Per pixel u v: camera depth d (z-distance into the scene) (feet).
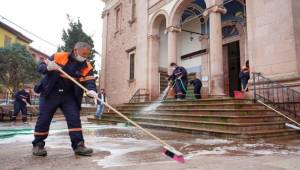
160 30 58.85
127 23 66.74
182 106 33.04
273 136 21.90
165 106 36.17
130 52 63.98
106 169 10.18
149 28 56.39
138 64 59.06
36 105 58.85
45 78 13.12
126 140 19.66
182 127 26.55
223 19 50.78
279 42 30.63
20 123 40.09
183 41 59.67
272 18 31.58
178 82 38.96
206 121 26.07
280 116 26.09
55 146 16.34
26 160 11.89
